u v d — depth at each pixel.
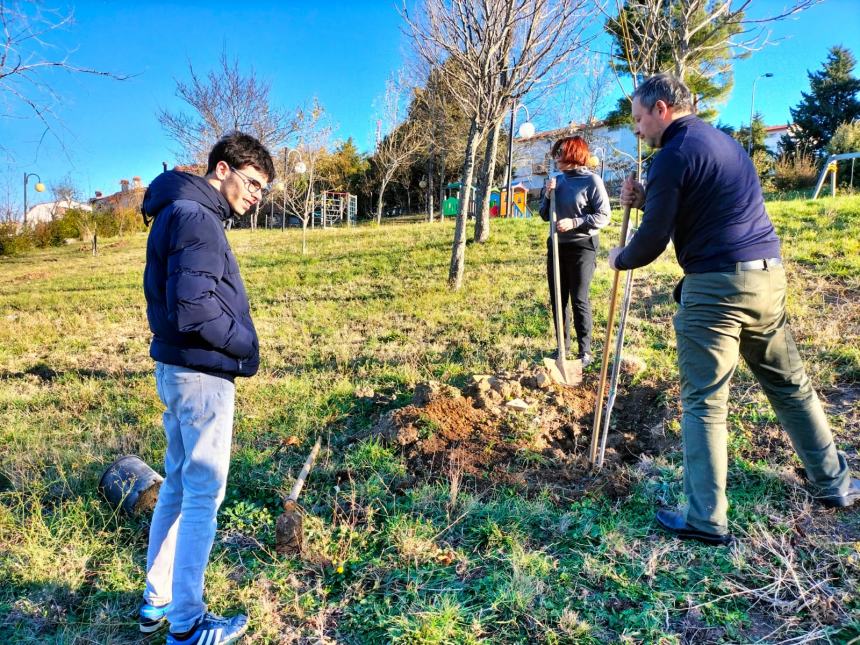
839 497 2.81
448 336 6.37
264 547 2.98
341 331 7.14
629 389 4.46
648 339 5.52
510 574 2.62
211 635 2.26
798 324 5.16
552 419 4.09
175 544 2.33
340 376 5.40
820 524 2.74
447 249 11.95
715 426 2.64
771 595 2.38
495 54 7.94
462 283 8.70
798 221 9.30
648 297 6.89
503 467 3.52
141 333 8.37
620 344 3.31
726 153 2.50
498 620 2.39
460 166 33.44
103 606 2.63
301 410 4.62
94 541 3.07
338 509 3.23
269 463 3.81
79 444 4.36
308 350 6.43
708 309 2.55
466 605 2.49
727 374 2.62
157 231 2.12
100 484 3.46
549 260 5.01
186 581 2.21
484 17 7.59
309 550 2.90
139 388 5.69
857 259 6.79
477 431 3.94
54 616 2.60
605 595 2.46
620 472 3.37
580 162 4.70
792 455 3.28
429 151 30.56
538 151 36.22
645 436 3.87
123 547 3.07
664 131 2.69
